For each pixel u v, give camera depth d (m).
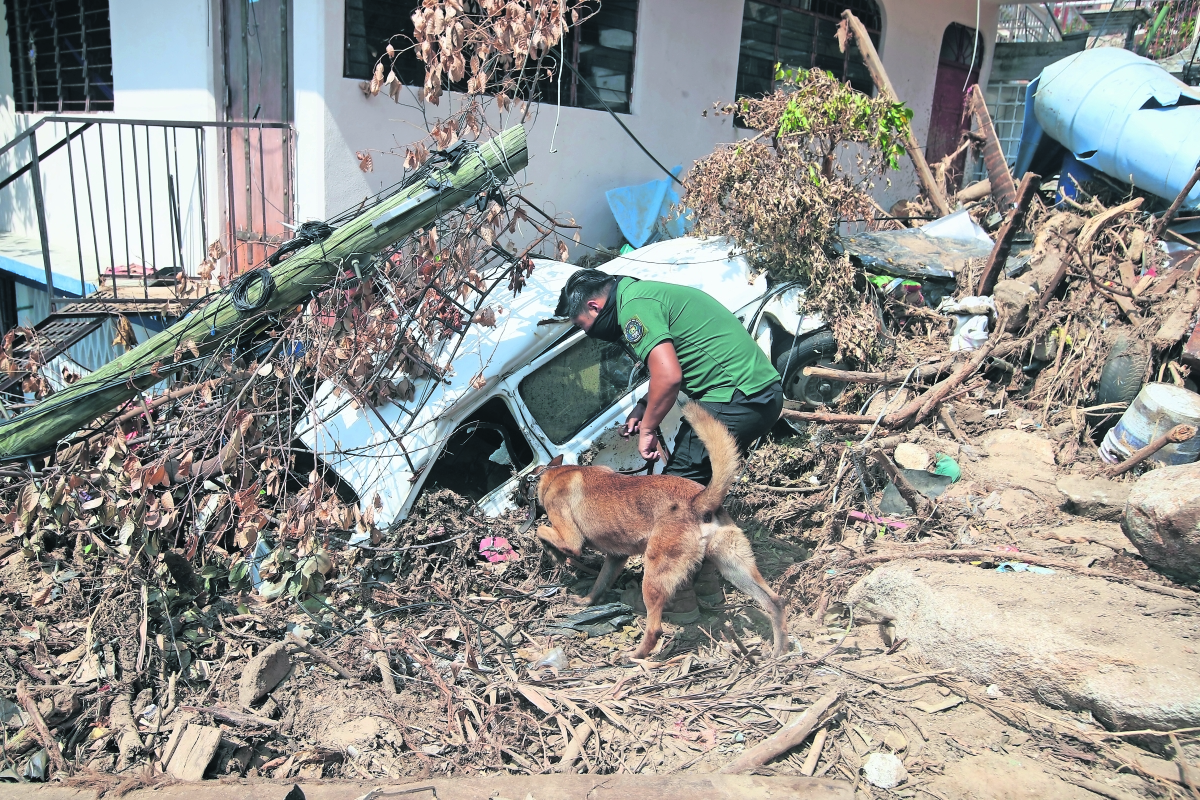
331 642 3.56
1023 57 14.23
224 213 7.54
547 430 4.37
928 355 6.14
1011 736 2.87
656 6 8.33
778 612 3.34
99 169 8.56
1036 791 2.60
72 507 3.70
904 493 4.41
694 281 5.30
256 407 3.79
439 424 4.11
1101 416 5.47
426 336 4.21
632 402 4.50
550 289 4.71
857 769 2.76
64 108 9.16
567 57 7.74
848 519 4.62
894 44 11.38
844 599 3.87
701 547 3.33
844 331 5.67
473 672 3.36
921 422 5.54
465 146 4.04
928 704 3.06
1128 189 7.93
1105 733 2.77
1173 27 15.19
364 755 2.95
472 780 2.71
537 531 3.97
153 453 3.89
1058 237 6.56
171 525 3.78
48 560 3.99
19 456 3.71
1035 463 5.10
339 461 4.14
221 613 3.71
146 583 3.56
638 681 3.28
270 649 3.30
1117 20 16.14
